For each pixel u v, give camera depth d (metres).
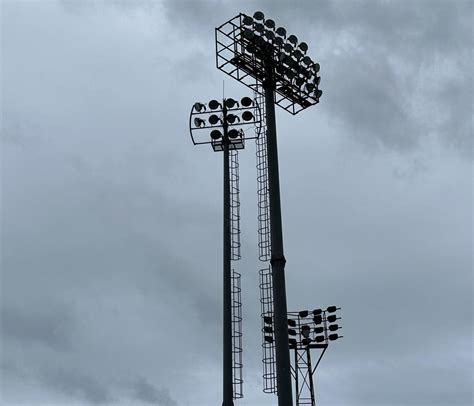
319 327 54.59
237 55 30.09
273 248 27.03
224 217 39.81
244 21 30.30
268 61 30.22
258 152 32.00
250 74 30.86
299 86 31.11
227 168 41.22
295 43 31.41
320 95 31.66
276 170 28.42
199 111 42.81
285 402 24.64
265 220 30.70
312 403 52.38
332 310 54.75
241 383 36.19
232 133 41.62
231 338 36.81
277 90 31.45
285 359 25.27
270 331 32.66
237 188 40.84
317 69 31.81
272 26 30.73
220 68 30.66
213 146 42.50
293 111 32.28
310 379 53.12
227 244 39.00
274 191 28.00
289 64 30.45
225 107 42.53
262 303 30.36
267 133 29.27
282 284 26.39
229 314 37.25
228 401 35.31
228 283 37.97
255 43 29.92
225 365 36.12
